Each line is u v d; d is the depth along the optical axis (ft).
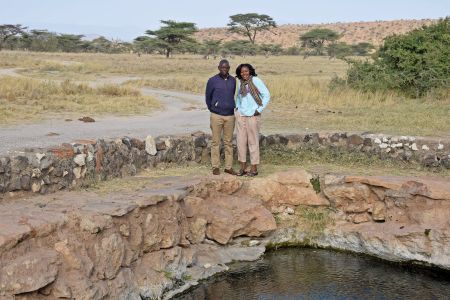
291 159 35.76
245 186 31.35
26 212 21.44
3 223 19.75
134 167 30.96
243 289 25.03
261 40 383.86
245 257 28.68
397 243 28.30
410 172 33.01
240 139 31.73
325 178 31.55
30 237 19.35
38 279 18.48
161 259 24.97
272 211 31.45
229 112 31.04
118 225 22.79
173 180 29.40
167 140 33.45
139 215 24.11
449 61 63.57
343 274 26.89
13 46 255.29
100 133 36.55
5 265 17.93
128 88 72.23
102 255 21.52
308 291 24.82
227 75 30.78
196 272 26.18
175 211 26.02
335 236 30.53
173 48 225.15
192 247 27.55
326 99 62.23
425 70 63.21
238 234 29.35
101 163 28.55
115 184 28.02
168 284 24.49
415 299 24.07
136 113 52.75
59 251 19.93
